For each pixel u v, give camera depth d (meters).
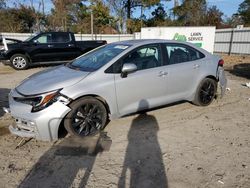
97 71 4.32
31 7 36.75
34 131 3.88
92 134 4.32
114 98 4.42
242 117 5.32
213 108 5.84
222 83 6.07
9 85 8.62
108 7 39.38
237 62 16.88
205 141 4.21
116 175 3.29
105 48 5.19
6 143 4.14
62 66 5.12
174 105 5.96
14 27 33.56
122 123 4.91
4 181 3.18
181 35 16.09
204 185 3.09
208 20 36.03
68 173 3.34
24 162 3.59
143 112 5.47
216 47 23.78
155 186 3.07
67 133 4.45
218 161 3.61
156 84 4.88
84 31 38.59
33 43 12.40
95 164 3.54
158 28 15.95
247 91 7.59
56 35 12.91
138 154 3.80
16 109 3.96
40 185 3.10
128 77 4.52
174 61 5.21
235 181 3.17
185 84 5.36
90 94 4.16
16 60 12.30
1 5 34.75
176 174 3.30
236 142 4.19
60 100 3.92
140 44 4.84
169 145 4.07
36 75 4.71
